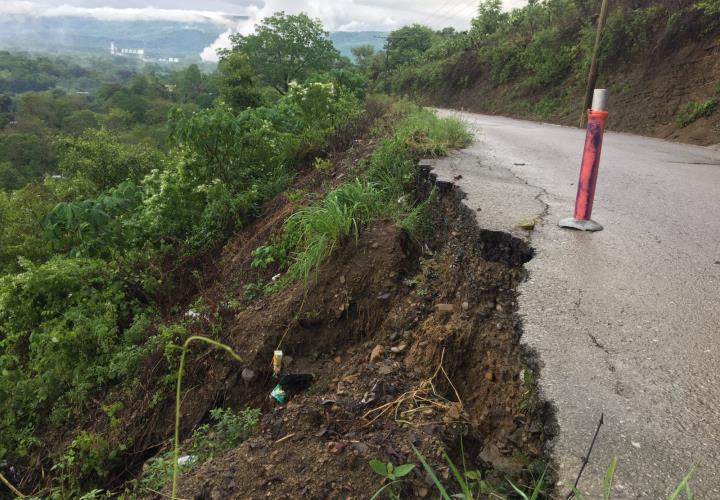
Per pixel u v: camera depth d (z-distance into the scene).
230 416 3.28
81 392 4.69
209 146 7.84
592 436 1.98
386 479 1.97
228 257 6.67
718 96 13.13
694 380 2.33
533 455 2.06
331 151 8.53
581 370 2.38
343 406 2.52
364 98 15.00
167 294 6.46
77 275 5.96
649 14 17.58
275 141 8.51
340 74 14.57
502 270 3.46
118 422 4.15
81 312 5.53
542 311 2.89
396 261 3.92
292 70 47.38
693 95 14.27
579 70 22.00
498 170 6.05
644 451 1.91
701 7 15.39
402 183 5.61
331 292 3.87
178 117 7.93
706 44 15.01
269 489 2.08
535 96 24.67
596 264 3.51
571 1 26.17
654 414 2.11
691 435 1.99
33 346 5.29
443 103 36.88
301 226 4.91
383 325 3.51
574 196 5.06
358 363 3.30
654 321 2.81
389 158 6.04
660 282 3.28
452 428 2.27
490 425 2.37
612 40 18.77
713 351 2.55
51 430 4.70
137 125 77.19
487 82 31.86
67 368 5.03
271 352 3.76
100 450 3.91
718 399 2.21
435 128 7.90
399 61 68.31
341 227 4.11
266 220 7.00
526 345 2.58
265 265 5.36
